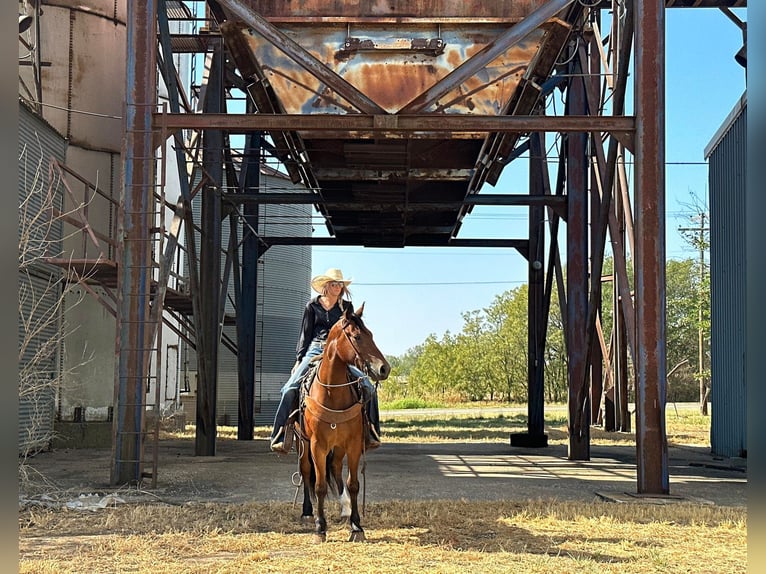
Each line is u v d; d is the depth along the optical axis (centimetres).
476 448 2333
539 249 2512
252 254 2667
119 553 850
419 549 868
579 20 1781
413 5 1572
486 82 1617
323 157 1972
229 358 3759
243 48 1619
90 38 2347
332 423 884
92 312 2269
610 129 1365
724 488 1438
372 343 830
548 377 7175
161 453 2059
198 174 3541
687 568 803
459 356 7656
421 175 2028
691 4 2100
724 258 2269
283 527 995
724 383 2262
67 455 1989
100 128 2350
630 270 6234
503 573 765
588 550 881
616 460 1958
